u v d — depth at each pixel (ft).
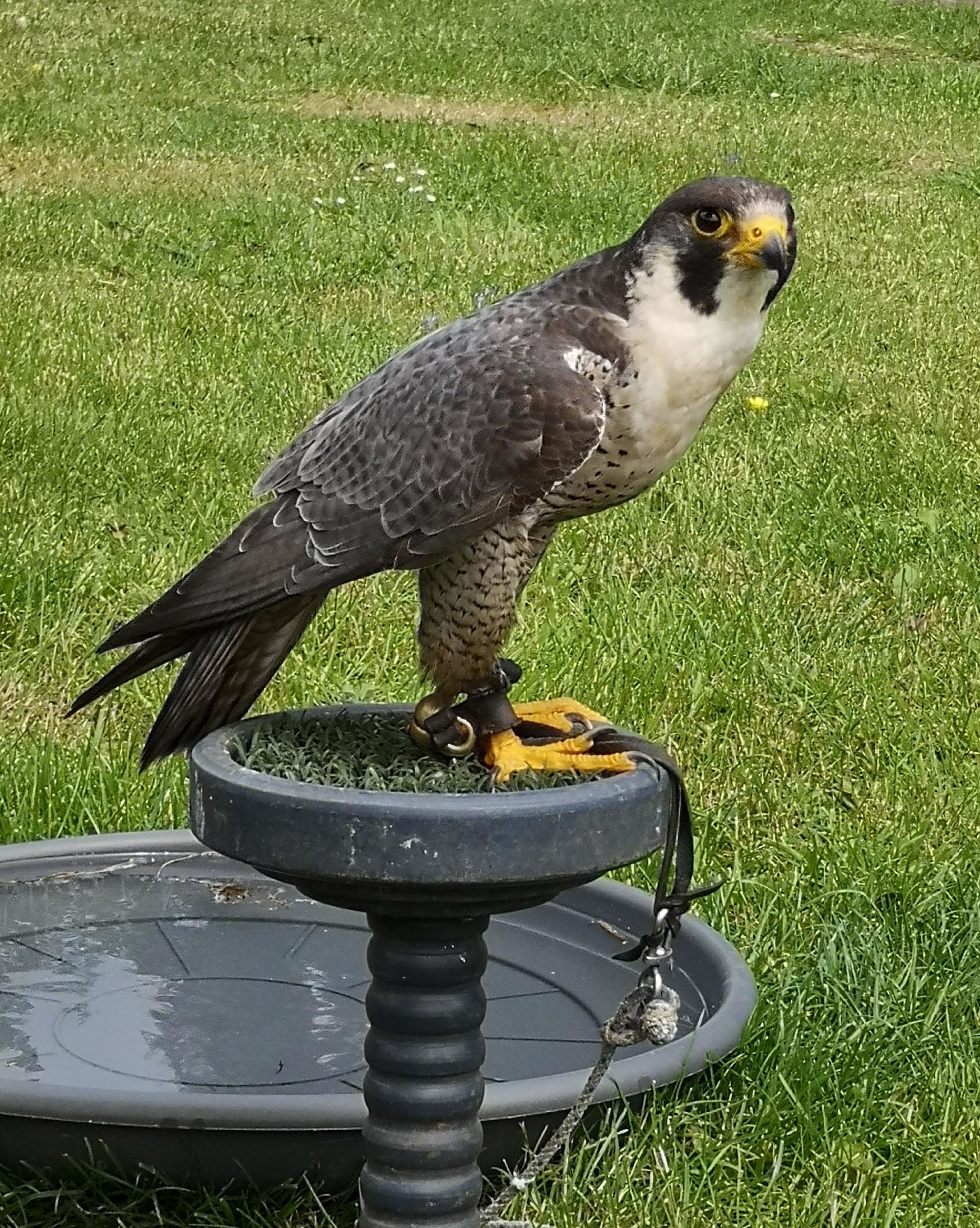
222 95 20.38
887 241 15.60
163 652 5.03
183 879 6.22
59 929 6.03
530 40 24.82
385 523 4.97
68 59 21.35
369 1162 4.95
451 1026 4.88
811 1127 5.48
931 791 6.85
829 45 25.94
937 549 8.80
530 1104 5.23
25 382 10.39
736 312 5.08
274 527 5.01
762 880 6.38
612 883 6.06
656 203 16.30
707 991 5.72
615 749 5.03
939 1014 5.87
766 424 10.71
